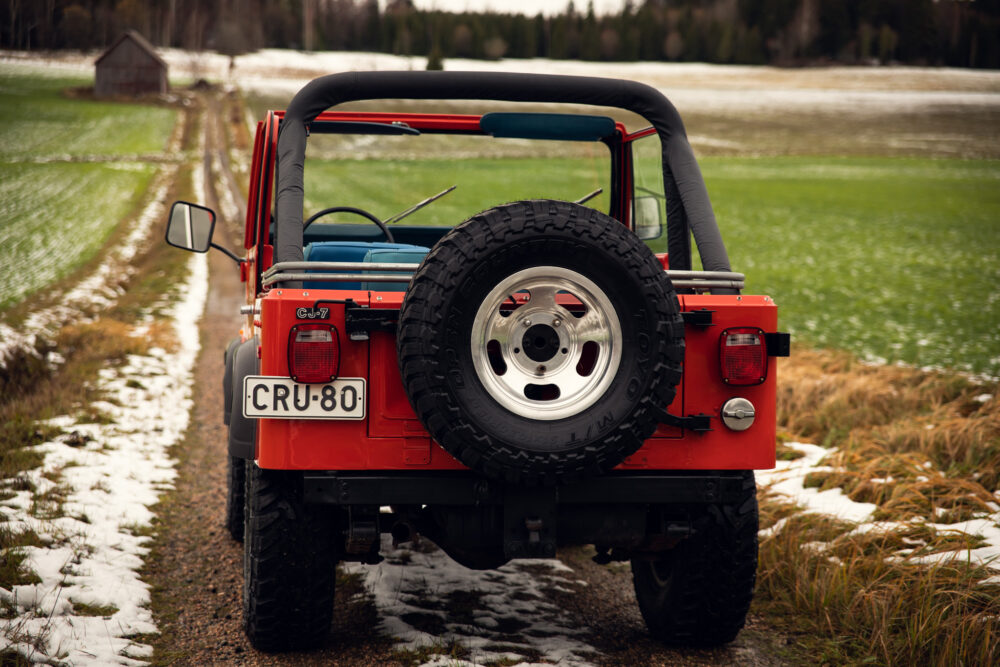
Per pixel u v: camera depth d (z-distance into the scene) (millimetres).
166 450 7707
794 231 38844
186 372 11945
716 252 4004
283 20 177625
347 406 3363
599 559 4184
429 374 3100
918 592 4223
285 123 4027
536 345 3301
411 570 5070
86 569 4613
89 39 157625
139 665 3678
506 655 3852
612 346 3266
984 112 107062
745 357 3566
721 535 3867
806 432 8461
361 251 4078
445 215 5574
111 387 10211
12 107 102000
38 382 9977
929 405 8758
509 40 176750
